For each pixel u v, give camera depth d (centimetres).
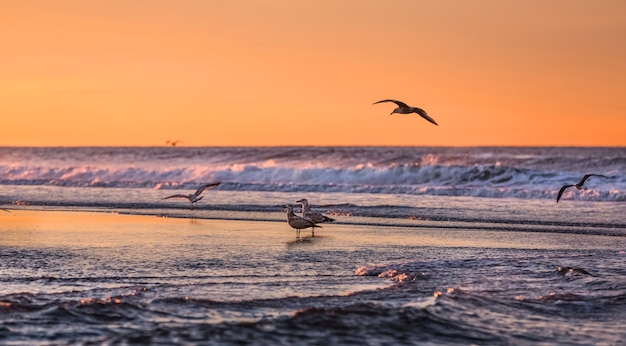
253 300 1809
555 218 3950
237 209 4481
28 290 1956
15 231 3300
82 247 2773
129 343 1393
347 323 1540
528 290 1972
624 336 1534
